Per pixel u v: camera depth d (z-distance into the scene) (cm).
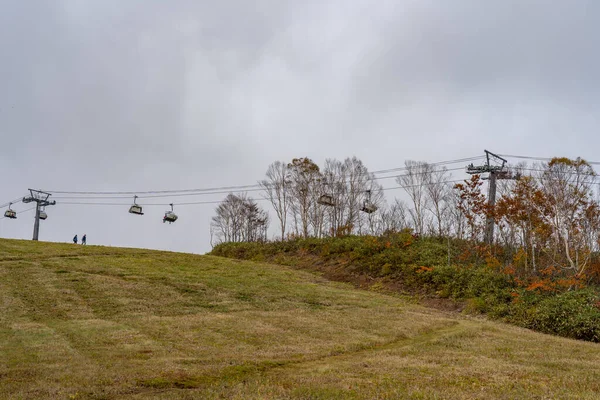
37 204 6619
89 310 2309
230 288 3075
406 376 1412
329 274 4112
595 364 1667
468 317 2784
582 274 3028
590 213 3388
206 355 1616
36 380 1251
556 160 3619
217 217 7956
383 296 3284
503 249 3844
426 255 3784
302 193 5956
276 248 5178
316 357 1673
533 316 2586
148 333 1908
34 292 2598
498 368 1546
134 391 1209
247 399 1144
